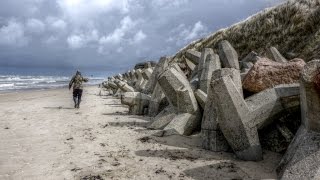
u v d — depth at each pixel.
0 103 22.55
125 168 6.58
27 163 7.06
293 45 21.42
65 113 15.60
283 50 21.84
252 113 7.02
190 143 8.54
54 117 14.10
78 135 9.88
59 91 40.66
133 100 14.70
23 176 6.22
